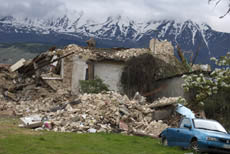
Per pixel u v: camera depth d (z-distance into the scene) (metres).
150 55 39.75
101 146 14.02
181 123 14.95
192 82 17.81
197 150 13.03
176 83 33.66
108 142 15.35
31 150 12.01
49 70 43.41
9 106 30.44
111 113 22.20
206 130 13.77
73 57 40.34
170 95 34.88
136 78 39.06
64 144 13.83
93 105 23.28
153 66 39.44
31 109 28.89
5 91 36.56
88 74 39.84
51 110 26.28
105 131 19.91
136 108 24.39
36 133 17.20
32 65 39.81
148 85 38.97
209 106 26.44
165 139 15.67
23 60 41.22
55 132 17.94
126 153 12.73
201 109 26.20
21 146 12.66
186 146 13.75
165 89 36.25
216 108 26.38
